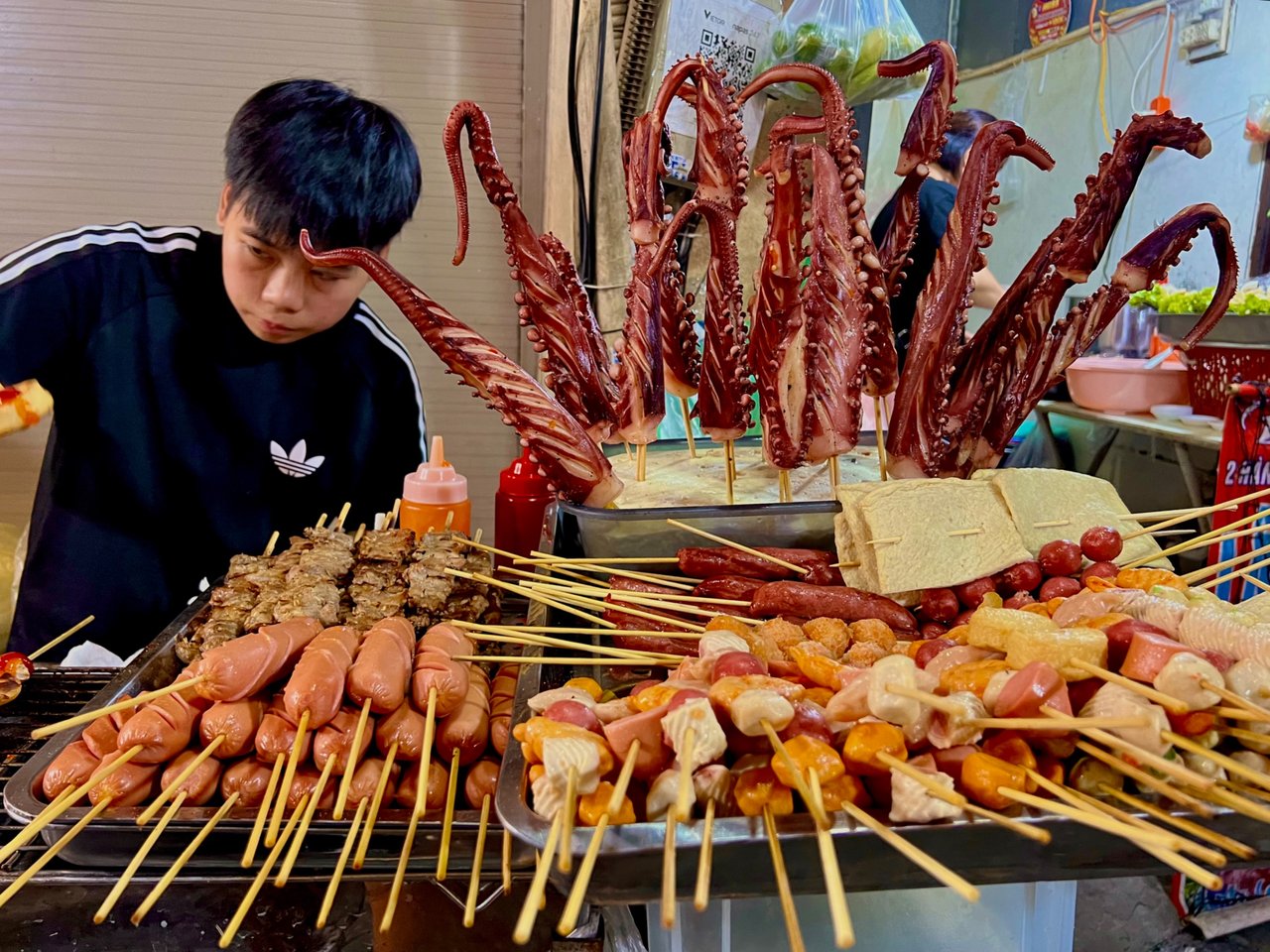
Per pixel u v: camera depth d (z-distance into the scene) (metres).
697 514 1.55
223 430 2.72
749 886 0.87
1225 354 2.53
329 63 2.86
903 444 1.64
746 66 2.50
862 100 2.52
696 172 1.73
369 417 2.89
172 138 2.79
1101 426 2.95
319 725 1.23
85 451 2.62
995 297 3.00
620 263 2.62
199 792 1.19
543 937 1.20
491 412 3.23
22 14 2.64
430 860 1.15
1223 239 1.56
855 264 1.57
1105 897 1.47
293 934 1.20
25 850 1.20
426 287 3.08
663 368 1.80
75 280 2.51
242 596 1.67
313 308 2.63
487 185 1.55
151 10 2.71
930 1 3.68
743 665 1.05
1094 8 3.45
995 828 0.87
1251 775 0.87
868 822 0.84
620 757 0.93
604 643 1.54
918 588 1.39
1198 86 3.22
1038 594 1.45
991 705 0.99
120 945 1.17
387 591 1.72
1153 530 1.51
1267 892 1.58
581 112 2.53
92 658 2.64
